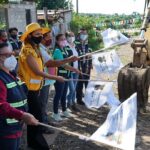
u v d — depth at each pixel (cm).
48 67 540
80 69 746
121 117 290
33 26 458
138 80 666
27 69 461
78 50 746
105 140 272
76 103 759
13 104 328
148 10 782
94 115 688
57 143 540
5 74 326
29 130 492
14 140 335
